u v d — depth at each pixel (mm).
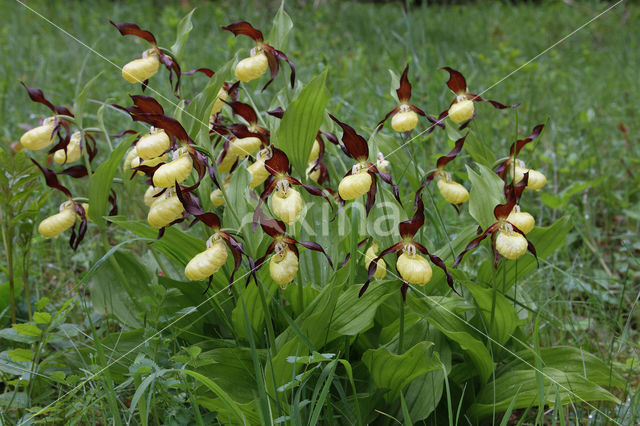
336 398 816
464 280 799
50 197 1146
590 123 1470
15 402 825
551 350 827
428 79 1616
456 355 847
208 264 750
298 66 1782
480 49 2365
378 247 820
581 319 1000
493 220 785
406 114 849
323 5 2922
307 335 769
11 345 916
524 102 1667
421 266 752
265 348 836
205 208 837
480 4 3531
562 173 1288
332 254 848
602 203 1235
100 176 842
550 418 866
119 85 1670
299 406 737
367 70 1951
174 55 838
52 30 2529
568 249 1134
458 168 1226
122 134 875
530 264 860
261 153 832
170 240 822
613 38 2691
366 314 781
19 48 2146
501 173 852
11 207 897
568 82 1926
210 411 803
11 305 917
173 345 849
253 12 2594
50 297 1022
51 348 915
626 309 1026
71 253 1114
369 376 831
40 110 1568
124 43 2221
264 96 1483
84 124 1446
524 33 2727
